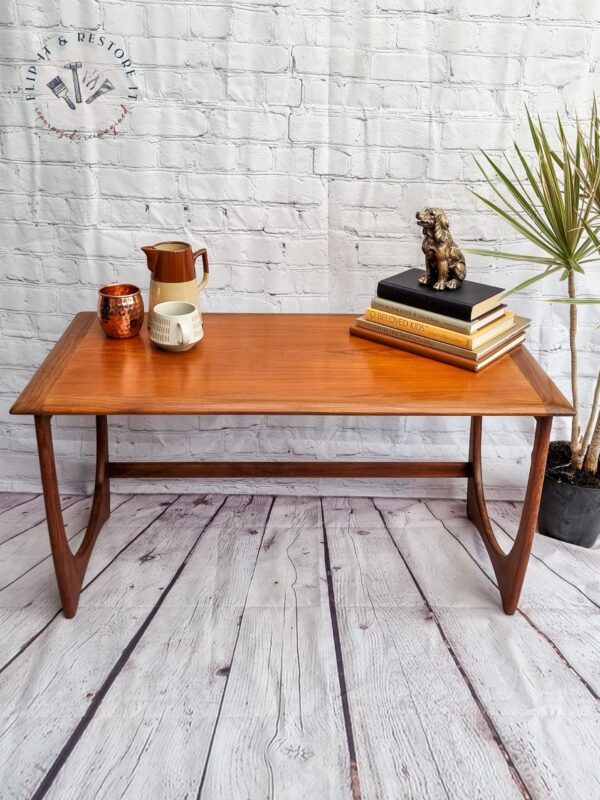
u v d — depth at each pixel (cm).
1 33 177
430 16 179
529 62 183
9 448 217
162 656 154
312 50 181
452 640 160
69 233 196
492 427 215
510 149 191
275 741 134
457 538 199
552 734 137
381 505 216
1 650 155
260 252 200
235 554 189
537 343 210
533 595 175
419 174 193
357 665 152
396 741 134
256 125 187
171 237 197
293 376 158
